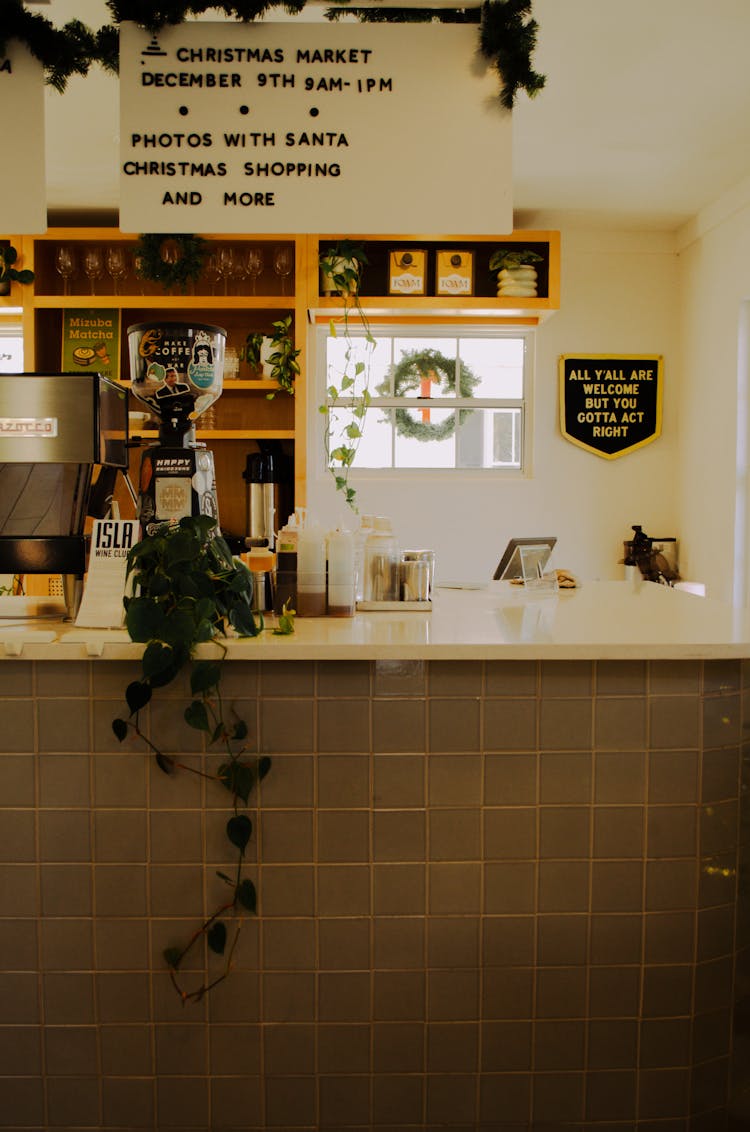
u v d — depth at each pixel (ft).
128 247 14.39
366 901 5.61
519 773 5.61
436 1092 5.68
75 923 5.60
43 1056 5.63
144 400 6.48
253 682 5.53
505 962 5.66
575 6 8.66
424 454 15.67
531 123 11.27
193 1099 5.65
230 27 6.02
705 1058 5.78
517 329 15.35
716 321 14.16
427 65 6.07
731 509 13.73
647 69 9.91
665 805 5.67
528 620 6.56
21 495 6.03
